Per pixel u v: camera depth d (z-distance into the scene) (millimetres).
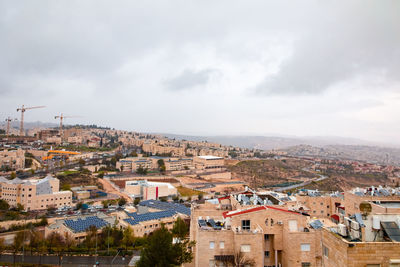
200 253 58969
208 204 85188
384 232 35375
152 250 66188
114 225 153750
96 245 132625
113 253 132625
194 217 75875
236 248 57906
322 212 120250
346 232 36094
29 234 136000
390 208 64312
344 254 32531
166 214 175125
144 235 154625
